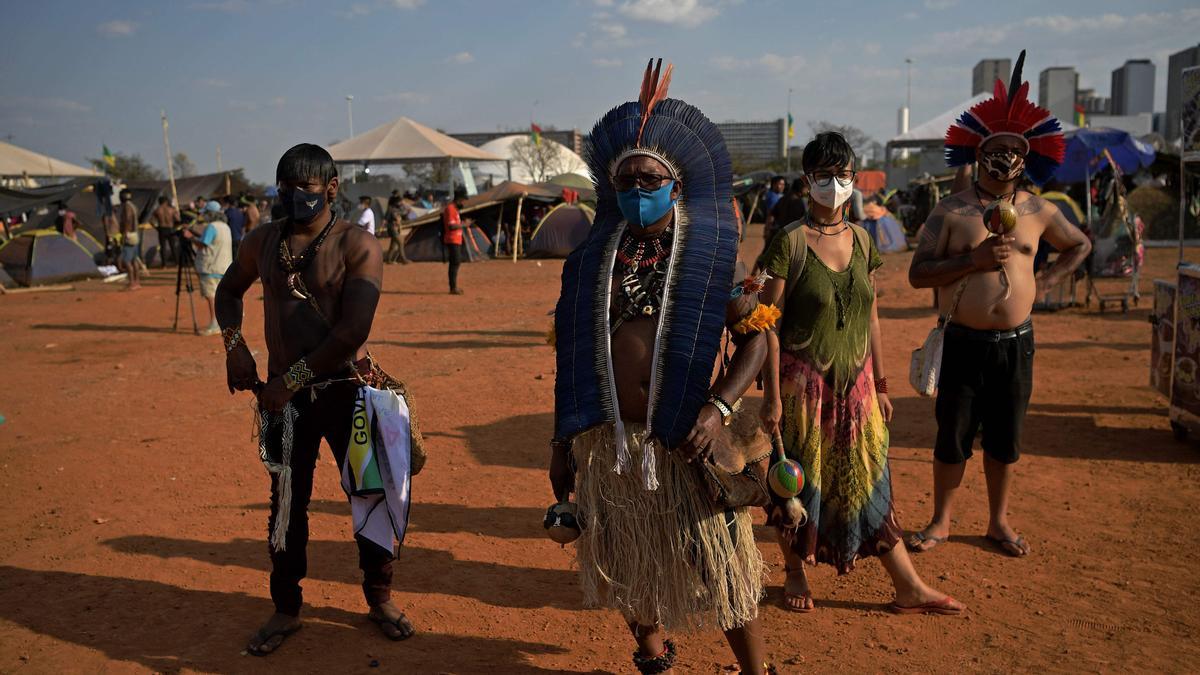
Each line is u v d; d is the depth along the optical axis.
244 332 13.70
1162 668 3.72
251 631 4.20
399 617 4.16
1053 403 8.19
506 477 6.49
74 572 4.88
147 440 7.58
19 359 11.77
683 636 4.12
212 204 13.72
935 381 4.73
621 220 3.31
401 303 17.30
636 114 3.15
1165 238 23.20
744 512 3.28
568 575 4.82
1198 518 5.37
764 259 4.02
